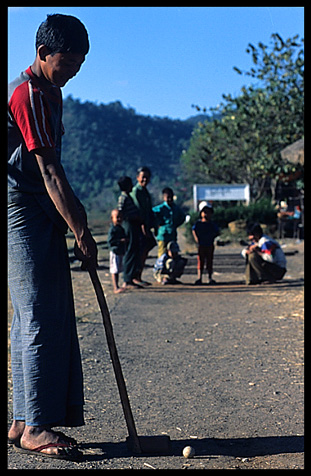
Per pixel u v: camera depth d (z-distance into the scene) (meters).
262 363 5.96
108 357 6.32
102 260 17.23
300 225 22.12
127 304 9.92
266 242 12.10
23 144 3.47
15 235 3.51
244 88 25.58
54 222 3.57
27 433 3.52
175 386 5.23
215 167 29.84
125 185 11.61
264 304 9.61
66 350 3.57
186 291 11.44
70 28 3.50
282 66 24.92
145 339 7.21
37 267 3.48
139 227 11.70
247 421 4.30
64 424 3.63
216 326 7.94
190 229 22.55
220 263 15.64
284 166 23.44
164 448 3.67
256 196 30.67
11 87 3.49
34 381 3.47
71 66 3.56
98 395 4.99
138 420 4.34
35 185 3.52
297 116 25.14
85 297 10.70
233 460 3.54
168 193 12.96
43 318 3.47
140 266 11.89
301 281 12.35
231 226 22.52
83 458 3.54
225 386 5.20
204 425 4.22
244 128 26.30
